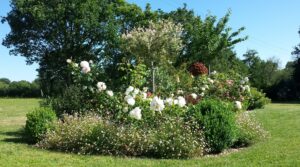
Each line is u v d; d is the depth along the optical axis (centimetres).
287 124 1474
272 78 4975
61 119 1106
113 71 1221
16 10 4000
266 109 2222
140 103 954
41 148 984
